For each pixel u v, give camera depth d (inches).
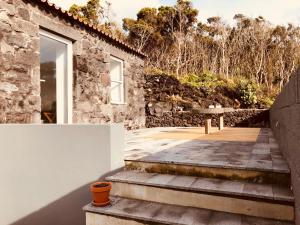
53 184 148.1
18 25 180.4
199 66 845.2
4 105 169.2
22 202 156.3
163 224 101.7
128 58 343.3
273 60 890.1
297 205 88.0
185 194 114.7
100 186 121.9
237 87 478.3
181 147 183.2
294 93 93.9
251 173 117.3
